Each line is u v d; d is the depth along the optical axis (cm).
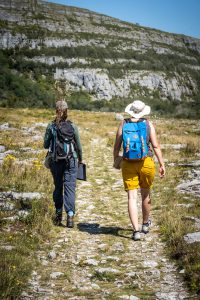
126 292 434
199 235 578
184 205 795
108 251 568
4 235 606
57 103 704
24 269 476
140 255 552
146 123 617
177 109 17712
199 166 1285
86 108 14988
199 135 2817
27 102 12488
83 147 1997
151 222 715
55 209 752
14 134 2317
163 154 1581
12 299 404
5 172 1052
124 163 625
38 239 601
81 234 648
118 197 933
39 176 1026
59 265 517
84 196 940
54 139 688
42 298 414
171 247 566
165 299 412
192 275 456
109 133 2859
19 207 759
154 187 1013
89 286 450
